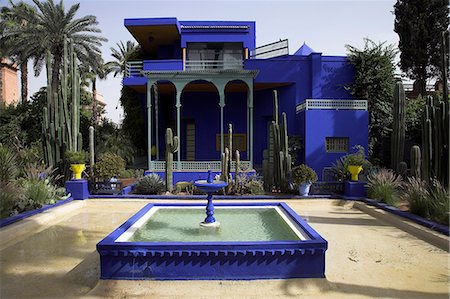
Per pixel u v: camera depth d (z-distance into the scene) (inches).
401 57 790.5
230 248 177.9
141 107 782.5
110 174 449.7
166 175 471.5
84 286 180.5
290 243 180.2
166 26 690.8
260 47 712.4
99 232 297.9
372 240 270.7
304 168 442.3
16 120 880.3
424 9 758.5
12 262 219.3
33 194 361.4
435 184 313.4
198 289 170.9
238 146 722.8
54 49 872.3
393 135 475.8
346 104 564.7
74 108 469.4
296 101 652.1
